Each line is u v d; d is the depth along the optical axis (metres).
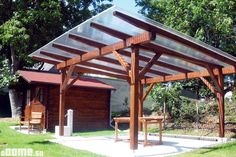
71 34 10.11
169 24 18.20
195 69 13.24
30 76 16.92
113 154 8.61
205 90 18.77
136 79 8.61
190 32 17.42
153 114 21.22
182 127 15.78
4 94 25.06
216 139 12.20
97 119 18.36
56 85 16.38
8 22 20.91
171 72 14.26
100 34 9.55
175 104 17.42
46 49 12.09
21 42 20.86
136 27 8.38
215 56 10.65
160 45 9.59
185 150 9.62
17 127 15.99
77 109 17.59
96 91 18.52
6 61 22.33
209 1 16.31
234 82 17.78
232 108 17.11
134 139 8.34
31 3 22.38
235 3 15.60
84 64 13.27
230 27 15.95
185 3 17.41
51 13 21.62
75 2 23.42
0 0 22.30
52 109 16.39
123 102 24.91
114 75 14.94
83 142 11.42
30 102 18.11
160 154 8.78
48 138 12.32
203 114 16.97
